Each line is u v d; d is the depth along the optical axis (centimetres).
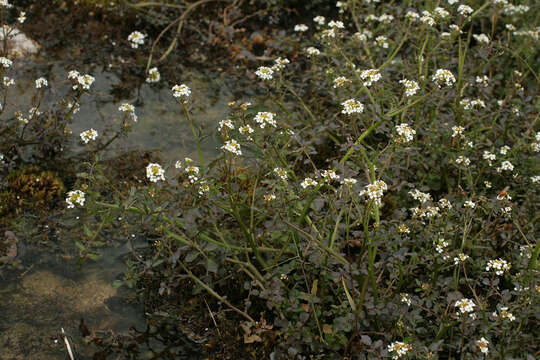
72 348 127
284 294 130
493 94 168
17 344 127
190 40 189
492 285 123
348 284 129
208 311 132
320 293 132
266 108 165
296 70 180
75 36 183
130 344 128
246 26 198
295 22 203
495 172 145
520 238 137
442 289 127
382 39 157
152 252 139
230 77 178
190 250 131
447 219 131
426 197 131
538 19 178
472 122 148
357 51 169
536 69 171
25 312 131
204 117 166
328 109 165
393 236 124
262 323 128
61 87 168
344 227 125
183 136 161
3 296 132
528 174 146
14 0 190
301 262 126
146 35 186
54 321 130
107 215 129
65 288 134
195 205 130
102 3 190
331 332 126
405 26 164
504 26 188
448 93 147
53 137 151
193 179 125
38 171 150
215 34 191
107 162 153
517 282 125
